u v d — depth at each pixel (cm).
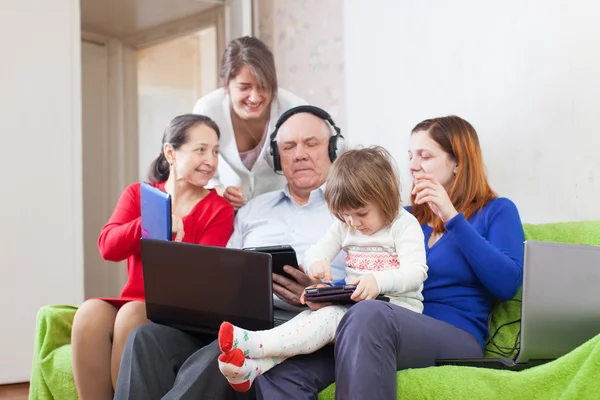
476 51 234
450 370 137
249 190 269
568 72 204
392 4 273
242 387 138
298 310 187
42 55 321
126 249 211
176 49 425
